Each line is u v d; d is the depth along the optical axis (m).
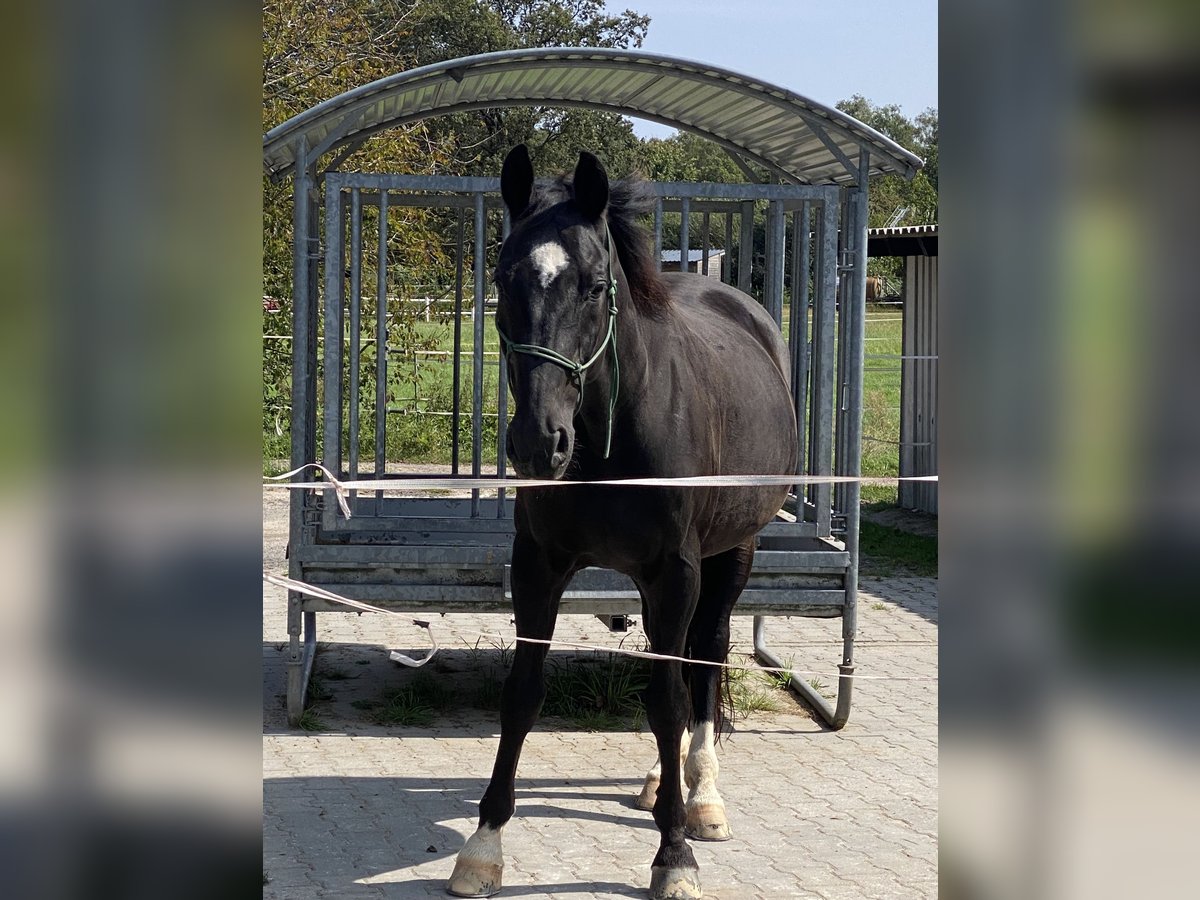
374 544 5.66
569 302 3.19
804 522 6.02
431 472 9.90
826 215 5.72
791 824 4.43
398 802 4.59
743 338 5.05
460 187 5.52
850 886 3.84
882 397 19.34
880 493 14.00
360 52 14.52
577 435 3.59
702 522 4.03
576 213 3.36
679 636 3.71
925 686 6.60
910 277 12.99
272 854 4.01
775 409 4.91
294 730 5.53
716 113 6.36
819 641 7.61
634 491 3.60
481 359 5.74
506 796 3.81
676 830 3.72
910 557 10.62
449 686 6.34
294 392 5.50
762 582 5.69
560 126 26.52
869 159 5.82
